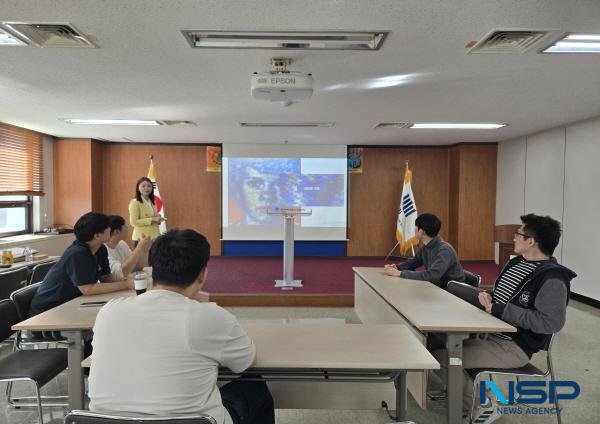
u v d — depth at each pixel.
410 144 7.08
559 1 1.95
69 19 2.16
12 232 5.56
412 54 2.66
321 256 7.21
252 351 1.31
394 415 2.27
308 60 2.79
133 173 7.03
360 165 7.21
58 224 6.46
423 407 2.10
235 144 7.00
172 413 1.04
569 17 2.11
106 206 6.99
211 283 5.18
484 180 6.86
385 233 7.28
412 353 1.57
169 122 5.14
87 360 1.52
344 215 7.16
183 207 7.14
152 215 4.65
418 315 2.07
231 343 1.21
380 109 4.29
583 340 3.49
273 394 2.00
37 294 2.36
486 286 5.15
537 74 3.07
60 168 6.45
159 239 1.28
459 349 1.92
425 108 4.24
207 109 4.36
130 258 2.93
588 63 2.81
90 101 4.01
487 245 6.89
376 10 2.05
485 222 6.88
